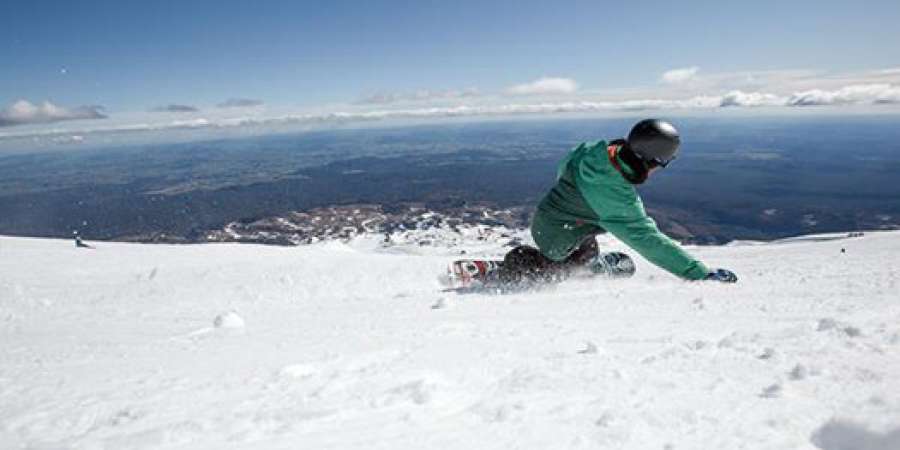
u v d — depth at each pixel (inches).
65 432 57.0
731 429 50.0
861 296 127.6
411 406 61.6
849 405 54.4
